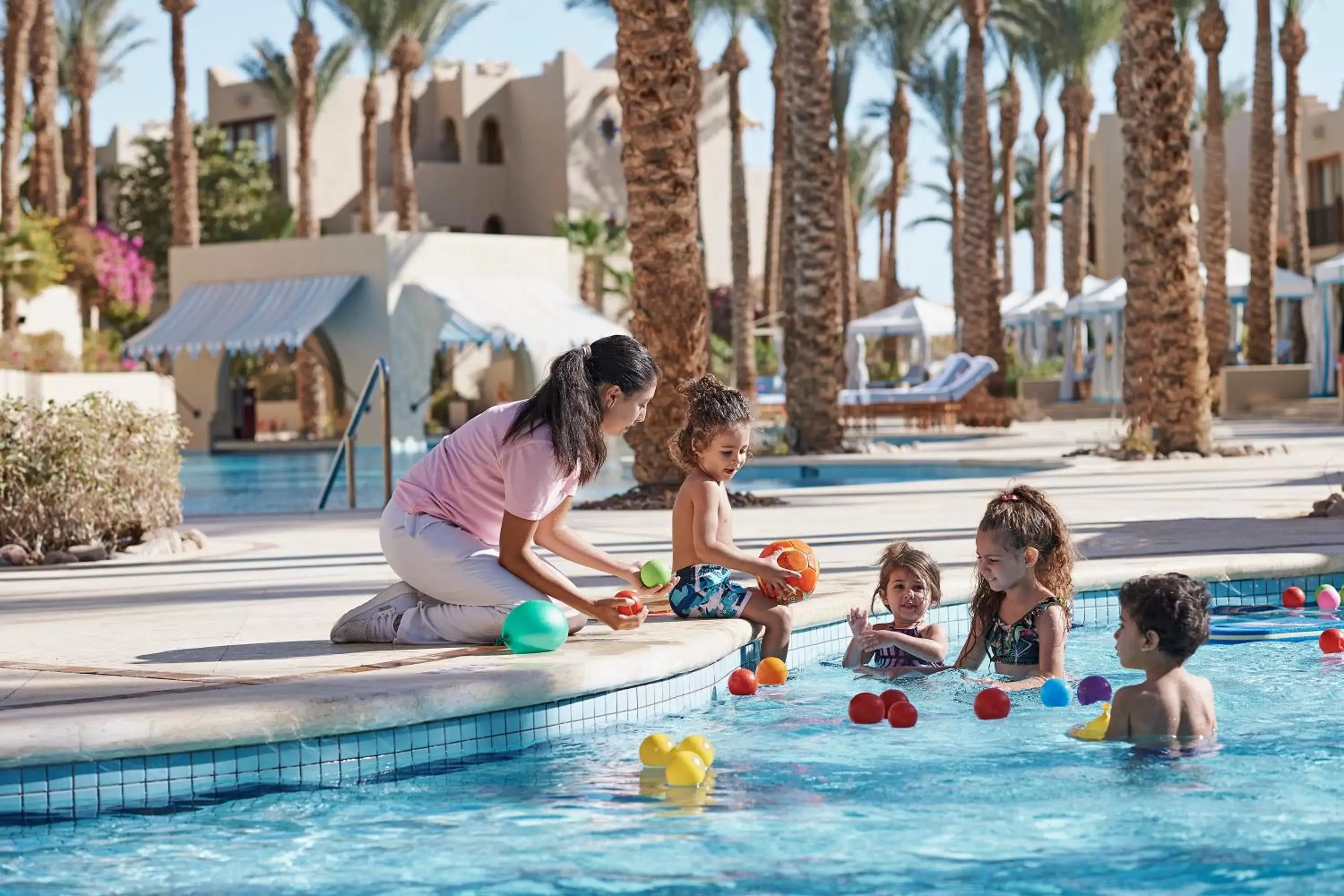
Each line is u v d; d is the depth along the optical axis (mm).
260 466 25953
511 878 3297
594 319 31609
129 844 3615
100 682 4605
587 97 51500
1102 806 3826
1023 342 46906
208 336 30203
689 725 4988
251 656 5191
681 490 6117
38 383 22641
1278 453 18281
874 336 38062
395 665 4852
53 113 37062
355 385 31047
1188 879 3193
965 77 32094
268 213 47812
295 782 4172
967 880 3213
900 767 4324
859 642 6070
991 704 5055
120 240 37906
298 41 39938
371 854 3502
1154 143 17594
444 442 5547
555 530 6008
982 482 15211
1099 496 12703
